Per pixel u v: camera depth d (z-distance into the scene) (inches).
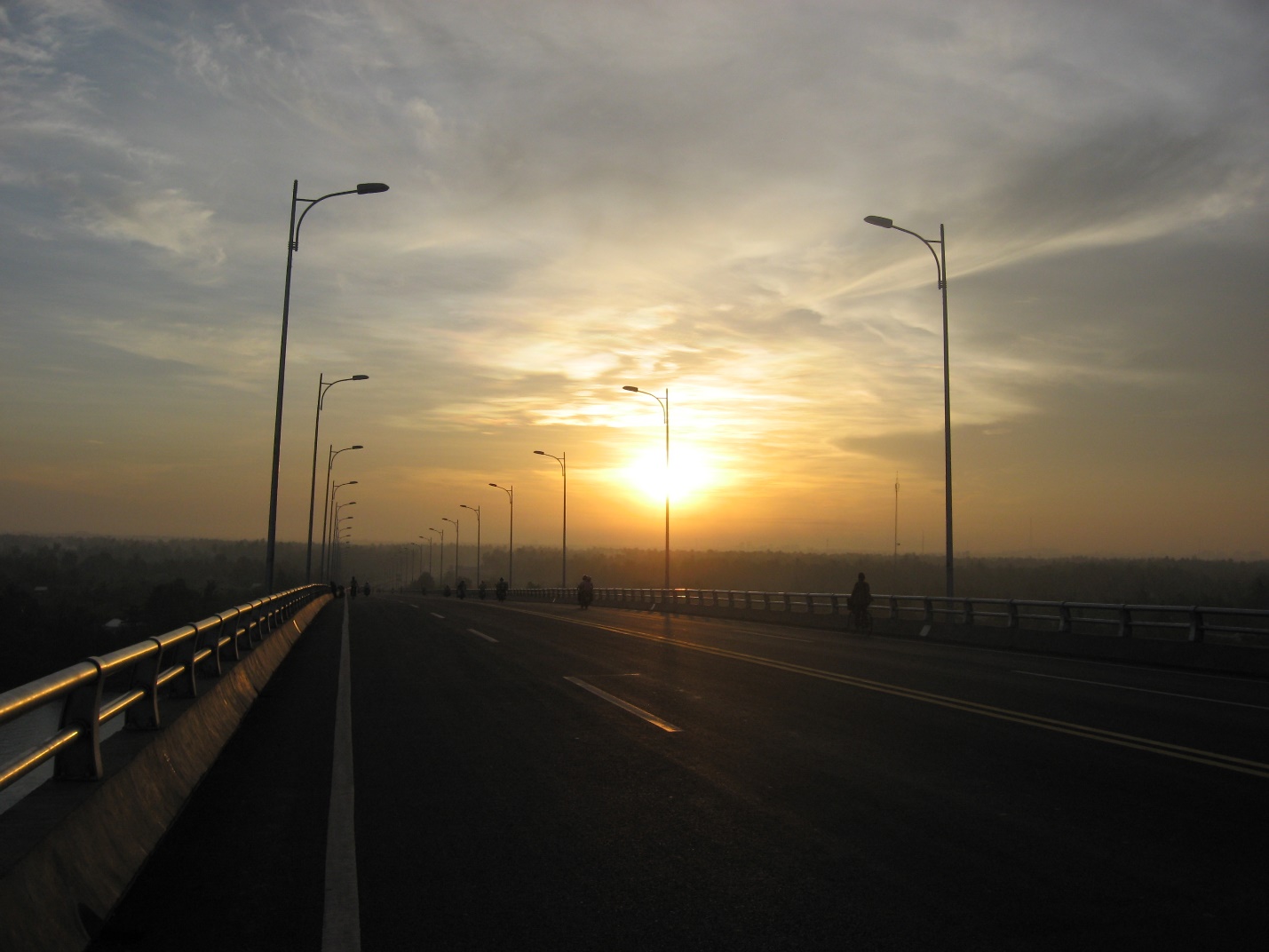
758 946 177.3
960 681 593.3
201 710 350.0
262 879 215.6
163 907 197.2
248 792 299.6
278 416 1032.2
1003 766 335.9
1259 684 603.8
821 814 271.0
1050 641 850.1
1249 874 218.4
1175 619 1660.9
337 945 177.6
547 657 755.4
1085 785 306.0
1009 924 188.2
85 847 189.8
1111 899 202.2
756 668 671.8
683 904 199.2
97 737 213.2
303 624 1126.4
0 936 140.1
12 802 211.8
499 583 2770.7
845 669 668.7
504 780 316.8
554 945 177.8
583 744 379.6
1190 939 181.0
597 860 229.8
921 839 246.1
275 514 1019.3
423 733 407.5
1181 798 288.4
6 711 143.2
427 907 197.9
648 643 916.0
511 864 226.7
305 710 473.1
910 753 358.9
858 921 189.5
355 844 243.8
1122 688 564.7
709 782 311.4
